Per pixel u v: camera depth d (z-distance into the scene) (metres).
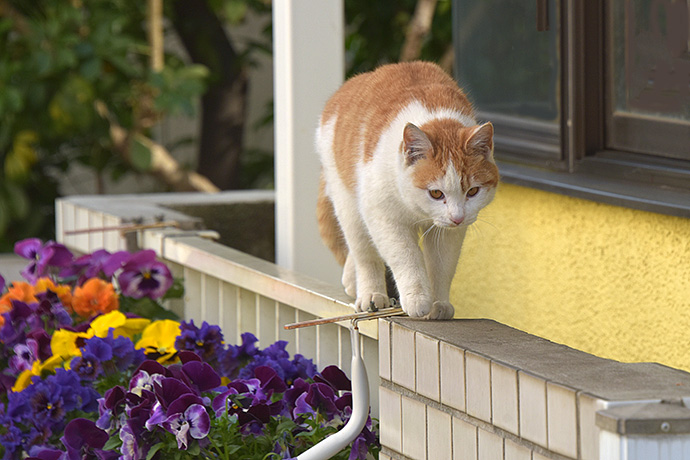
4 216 7.72
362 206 3.02
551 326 3.75
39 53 7.05
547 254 3.75
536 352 2.14
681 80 3.25
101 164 8.94
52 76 7.31
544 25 3.74
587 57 3.68
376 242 2.96
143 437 2.72
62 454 2.98
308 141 4.45
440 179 2.82
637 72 3.48
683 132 3.25
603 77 3.67
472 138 2.84
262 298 3.74
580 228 3.56
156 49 8.05
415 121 3.03
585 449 1.79
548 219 3.74
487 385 2.09
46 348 3.56
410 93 3.18
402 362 2.48
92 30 7.40
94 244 5.20
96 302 3.88
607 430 1.68
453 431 2.24
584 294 3.55
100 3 7.58
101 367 3.21
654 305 3.20
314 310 3.27
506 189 3.99
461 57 4.48
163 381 2.74
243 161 9.98
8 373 3.78
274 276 3.56
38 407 3.12
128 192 10.06
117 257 4.16
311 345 3.43
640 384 1.86
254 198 5.75
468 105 3.22
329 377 2.91
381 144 3.01
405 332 2.46
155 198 5.70
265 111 10.38
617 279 3.38
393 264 2.90
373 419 2.95
